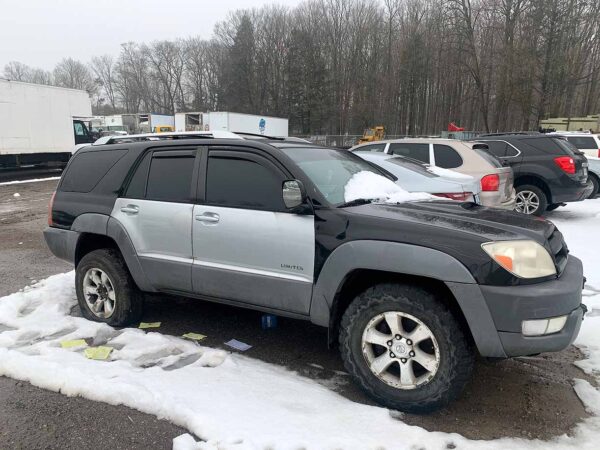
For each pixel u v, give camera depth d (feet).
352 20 205.26
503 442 9.12
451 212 11.22
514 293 9.09
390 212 10.90
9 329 14.65
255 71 228.63
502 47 137.80
